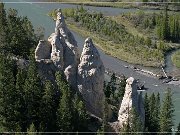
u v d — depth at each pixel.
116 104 124.50
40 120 106.88
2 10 140.38
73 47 118.94
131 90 109.00
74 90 116.94
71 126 105.69
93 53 115.94
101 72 117.19
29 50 127.94
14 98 105.81
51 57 119.25
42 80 116.00
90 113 116.56
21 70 112.69
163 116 114.12
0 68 108.25
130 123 106.88
